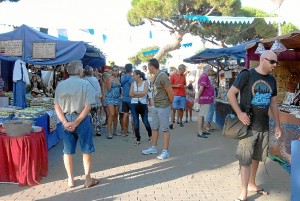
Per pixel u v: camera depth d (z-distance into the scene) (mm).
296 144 4258
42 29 10914
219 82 13352
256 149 4699
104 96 9672
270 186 5395
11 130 5258
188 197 4895
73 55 7895
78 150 7719
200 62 15523
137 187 5309
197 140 9227
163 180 5680
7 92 9234
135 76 8398
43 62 7891
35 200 4695
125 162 6812
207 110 9773
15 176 5379
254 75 4543
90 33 12078
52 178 5688
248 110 4551
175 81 11469
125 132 9836
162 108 7023
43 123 7082
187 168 6418
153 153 7578
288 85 8750
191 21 23469
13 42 7812
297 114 6246
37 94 9312
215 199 4828
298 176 4250
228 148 8195
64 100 5027
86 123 5156
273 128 7152
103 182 5527
